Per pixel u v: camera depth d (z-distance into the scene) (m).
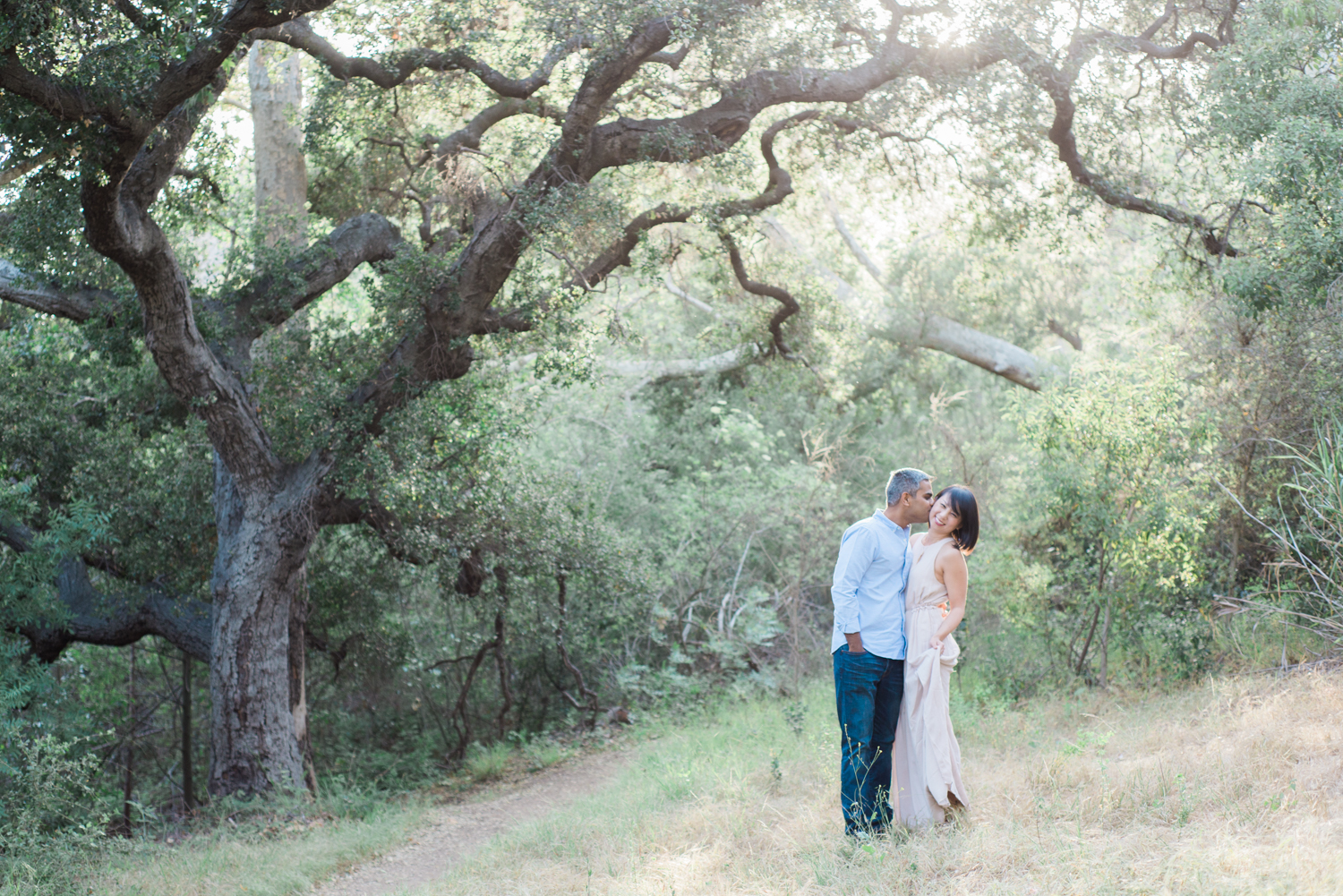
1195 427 8.08
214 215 12.09
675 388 20.06
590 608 13.85
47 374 11.62
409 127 12.52
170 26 6.86
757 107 9.91
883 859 4.27
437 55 10.30
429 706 14.69
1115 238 17.12
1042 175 12.03
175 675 16.08
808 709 9.70
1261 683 6.65
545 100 11.17
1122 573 8.56
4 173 8.09
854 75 9.95
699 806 6.07
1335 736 4.83
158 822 10.78
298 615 10.95
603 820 6.36
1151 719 6.62
